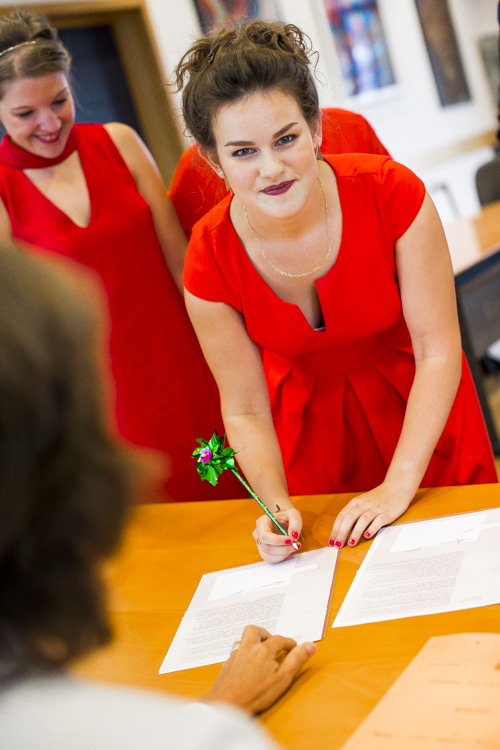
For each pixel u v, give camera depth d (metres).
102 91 5.13
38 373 0.47
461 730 0.87
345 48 6.59
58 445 0.50
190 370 2.31
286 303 1.56
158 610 1.39
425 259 1.48
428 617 1.12
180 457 2.31
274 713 1.02
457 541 1.28
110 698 0.49
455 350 1.52
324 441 1.72
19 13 2.00
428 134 7.40
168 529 1.67
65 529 0.50
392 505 1.42
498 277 3.78
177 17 5.38
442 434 1.66
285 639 1.11
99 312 0.53
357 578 1.27
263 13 5.86
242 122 1.34
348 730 0.96
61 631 0.50
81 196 2.15
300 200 1.39
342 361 1.66
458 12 7.74
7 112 2.01
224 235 1.56
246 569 1.43
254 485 1.58
